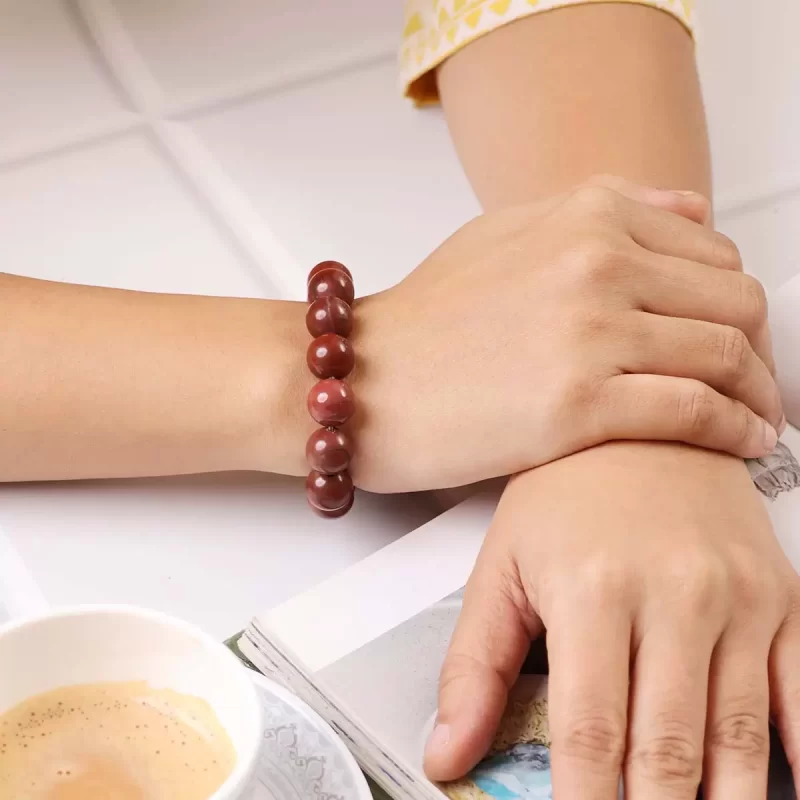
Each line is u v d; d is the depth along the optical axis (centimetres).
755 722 56
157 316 64
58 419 62
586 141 70
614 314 62
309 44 82
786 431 66
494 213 67
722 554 58
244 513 64
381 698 58
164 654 54
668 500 60
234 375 63
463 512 63
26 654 53
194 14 83
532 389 62
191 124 78
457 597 61
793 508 63
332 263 65
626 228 64
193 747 53
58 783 52
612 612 57
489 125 73
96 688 54
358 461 63
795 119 80
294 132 78
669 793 55
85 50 81
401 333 64
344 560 63
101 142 76
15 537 63
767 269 73
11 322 63
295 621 60
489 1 75
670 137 71
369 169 76
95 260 71
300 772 55
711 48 83
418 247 73
